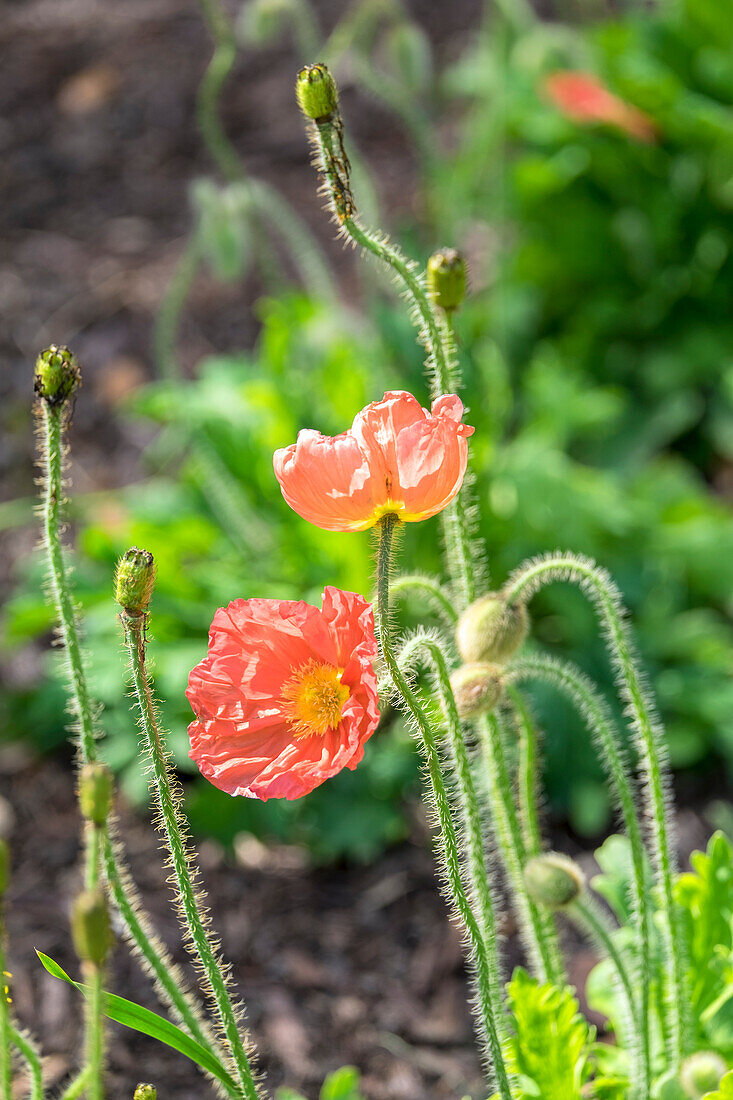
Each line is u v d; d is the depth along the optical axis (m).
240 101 6.66
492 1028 1.50
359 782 3.49
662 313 5.08
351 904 3.32
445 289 1.60
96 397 5.17
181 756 3.32
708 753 3.72
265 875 3.42
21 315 5.48
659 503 4.29
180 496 4.13
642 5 6.70
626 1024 2.14
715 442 4.88
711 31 4.98
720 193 4.88
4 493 4.76
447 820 1.42
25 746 3.85
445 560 3.59
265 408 3.77
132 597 1.33
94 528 3.67
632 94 4.74
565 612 3.74
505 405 4.23
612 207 5.11
